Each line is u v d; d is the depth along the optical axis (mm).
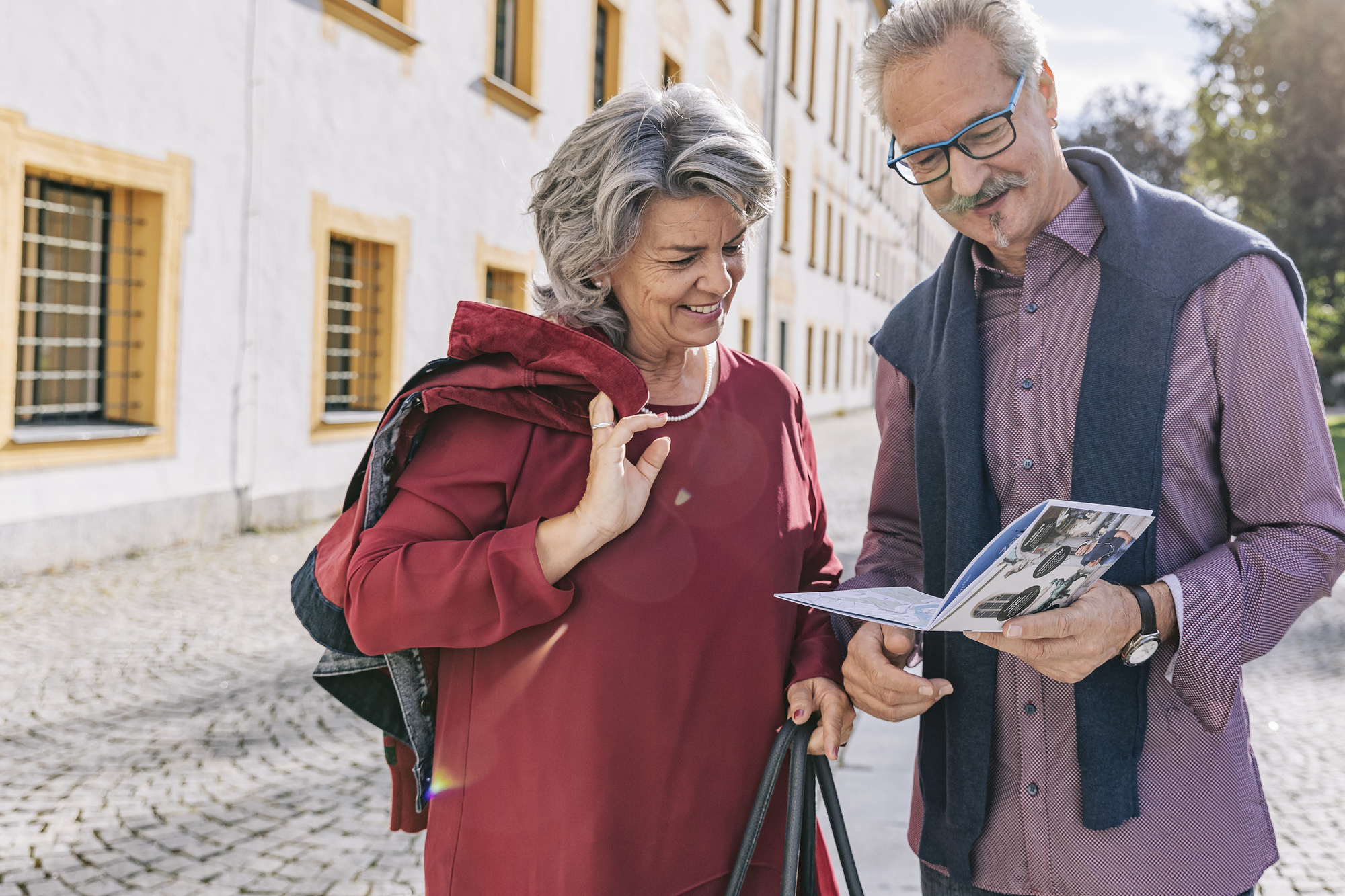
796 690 1484
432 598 1303
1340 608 7160
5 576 6262
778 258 22391
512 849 1374
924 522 1594
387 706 1560
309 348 8727
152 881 2998
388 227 9555
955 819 1521
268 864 3125
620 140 1345
